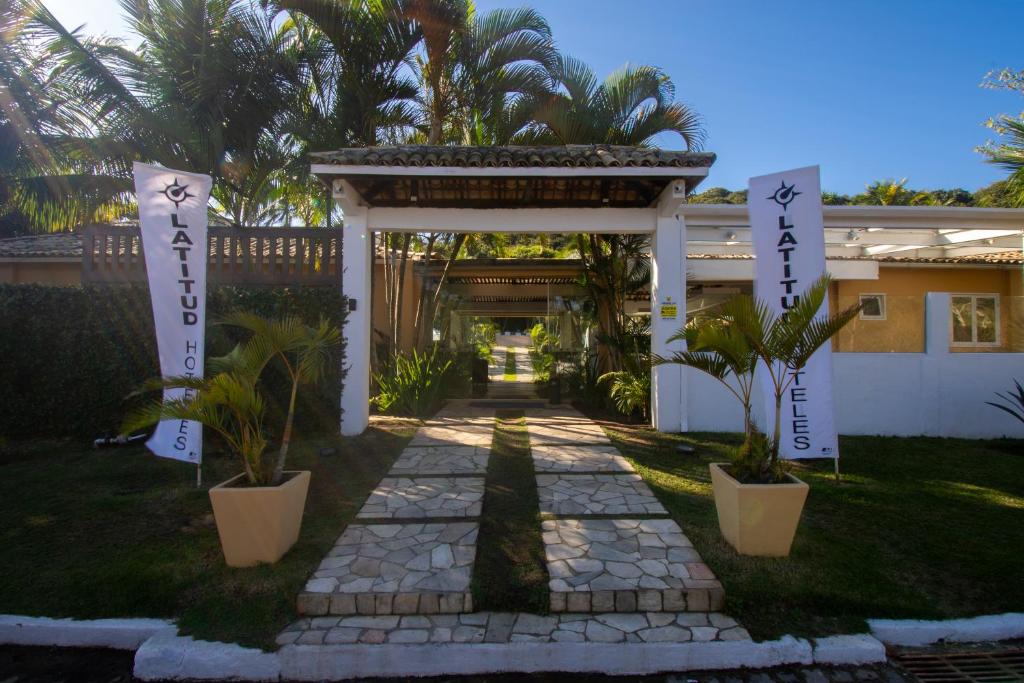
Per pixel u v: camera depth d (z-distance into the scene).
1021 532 4.37
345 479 5.58
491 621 3.36
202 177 5.36
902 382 7.71
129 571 3.71
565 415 9.15
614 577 3.63
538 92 8.77
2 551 4.00
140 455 6.45
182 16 7.44
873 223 8.57
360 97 8.44
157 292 5.30
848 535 4.28
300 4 7.79
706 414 7.78
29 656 3.24
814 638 3.24
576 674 3.12
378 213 7.78
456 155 6.78
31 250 11.46
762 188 5.74
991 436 7.64
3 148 7.98
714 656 3.14
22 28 7.17
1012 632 3.35
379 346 10.72
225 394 3.75
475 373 12.73
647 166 6.79
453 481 5.51
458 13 8.06
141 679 3.07
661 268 7.75
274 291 7.27
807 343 4.01
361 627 3.30
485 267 11.76
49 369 7.05
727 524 4.07
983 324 8.04
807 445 5.62
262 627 3.28
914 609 3.44
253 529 3.76
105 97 7.55
